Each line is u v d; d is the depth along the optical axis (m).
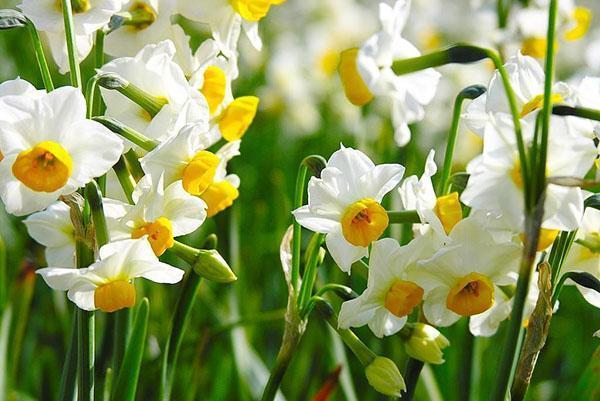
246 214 1.48
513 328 0.72
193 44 1.94
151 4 0.81
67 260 0.81
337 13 2.38
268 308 1.20
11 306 0.96
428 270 0.76
